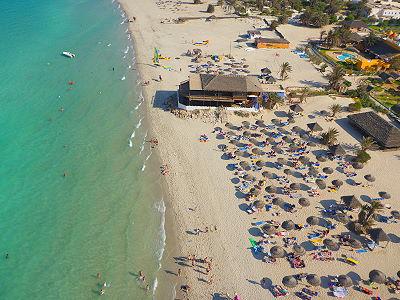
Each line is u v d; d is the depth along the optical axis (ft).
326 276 144.46
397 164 211.41
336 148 214.28
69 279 145.28
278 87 293.43
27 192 187.21
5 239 161.68
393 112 262.06
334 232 163.84
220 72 318.45
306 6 539.70
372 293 138.00
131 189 190.39
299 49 377.71
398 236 163.84
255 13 498.69
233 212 174.70
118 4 532.32
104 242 161.48
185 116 249.34
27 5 511.81
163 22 453.58
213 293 138.82
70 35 400.67
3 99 266.16
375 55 363.35
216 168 203.00
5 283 143.33
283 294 137.39
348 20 477.36
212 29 434.30
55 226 168.96
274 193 184.75
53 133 232.53
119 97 275.18
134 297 138.41
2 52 344.90
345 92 286.46
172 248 157.69
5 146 218.79
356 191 189.26
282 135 231.50
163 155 214.07
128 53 354.33
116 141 226.58
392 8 513.45
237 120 246.68
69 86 289.33
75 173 200.85
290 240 158.92
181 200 182.60
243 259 151.74
